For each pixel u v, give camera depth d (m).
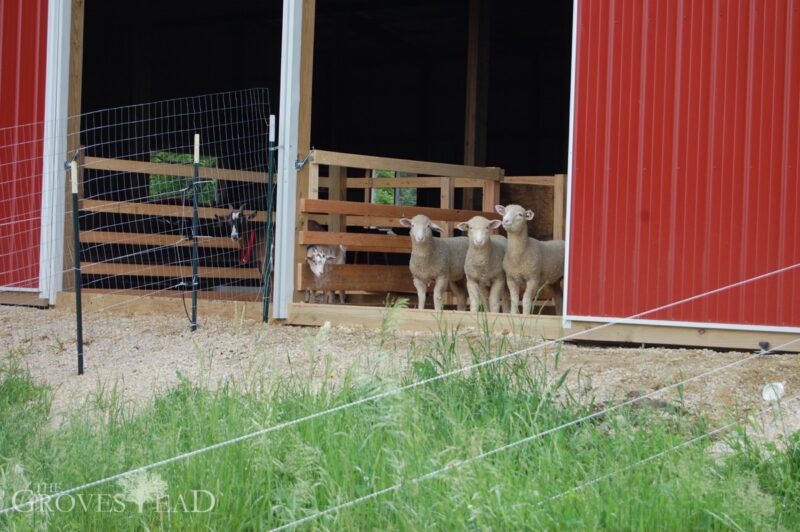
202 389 6.36
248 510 4.79
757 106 9.10
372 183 13.60
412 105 27.70
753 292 9.05
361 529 4.53
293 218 10.90
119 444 5.58
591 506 4.47
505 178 13.56
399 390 4.96
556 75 26.39
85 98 21.98
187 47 24.41
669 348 9.34
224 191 17.80
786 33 9.03
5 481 4.94
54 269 12.18
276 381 6.30
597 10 9.62
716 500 4.56
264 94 25.88
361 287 11.73
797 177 8.97
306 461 4.87
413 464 4.73
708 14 9.27
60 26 12.23
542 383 6.63
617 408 6.42
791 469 5.41
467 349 8.84
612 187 9.53
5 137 12.45
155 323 10.98
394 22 23.88
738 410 6.87
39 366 9.52
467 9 22.20
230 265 16.48
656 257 9.38
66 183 12.36
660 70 9.41
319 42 26.39
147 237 13.73
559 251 11.02
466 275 11.06
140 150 20.41
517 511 4.32
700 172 9.26
